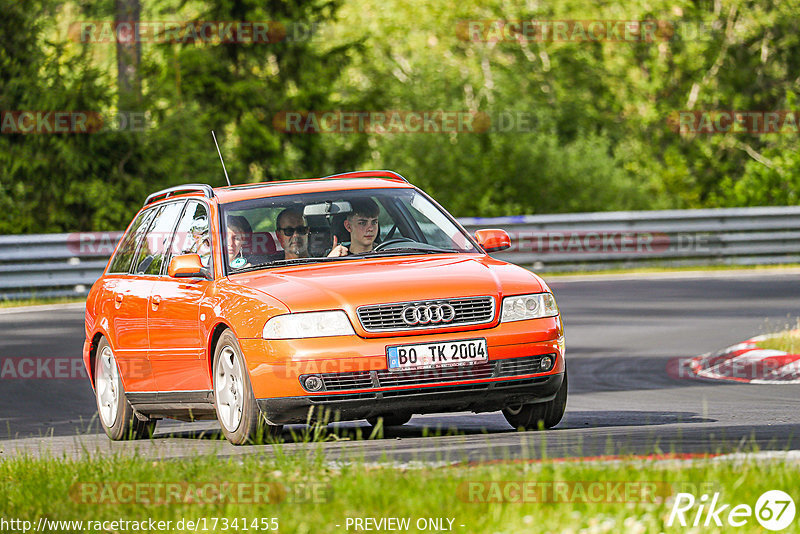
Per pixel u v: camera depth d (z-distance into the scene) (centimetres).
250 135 13125
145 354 3428
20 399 4544
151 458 2659
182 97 12150
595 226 9500
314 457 2498
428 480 2106
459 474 2161
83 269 8456
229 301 3056
